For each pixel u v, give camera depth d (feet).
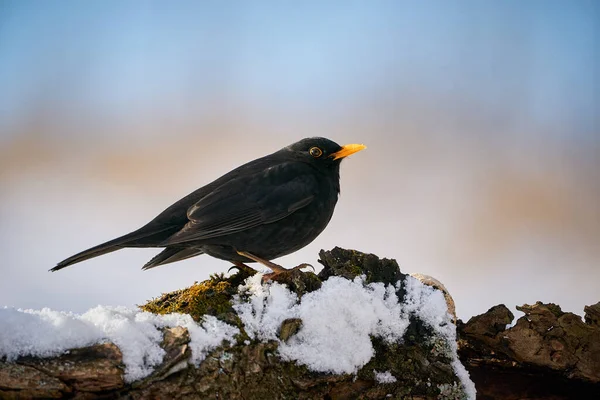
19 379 20.13
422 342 25.53
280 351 23.61
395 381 24.77
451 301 26.78
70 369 20.59
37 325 20.94
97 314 22.25
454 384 25.26
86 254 32.53
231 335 23.22
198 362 22.39
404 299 26.04
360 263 26.55
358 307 24.97
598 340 26.43
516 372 27.58
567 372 26.45
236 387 22.66
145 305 25.85
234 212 34.14
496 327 26.96
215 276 27.76
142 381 21.45
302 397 23.53
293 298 24.84
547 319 26.58
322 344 24.12
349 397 24.25
